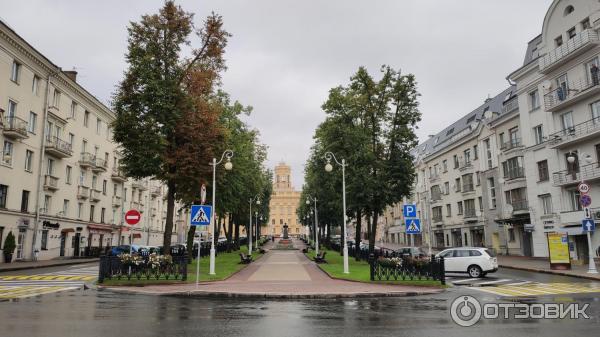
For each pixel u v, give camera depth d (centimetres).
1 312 978
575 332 779
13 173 3058
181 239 7288
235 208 3466
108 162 4756
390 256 2083
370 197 2814
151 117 2086
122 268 1666
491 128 4134
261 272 2289
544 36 3180
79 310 1020
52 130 3606
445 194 5300
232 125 3186
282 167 15250
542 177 3294
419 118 2972
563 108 3028
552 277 2078
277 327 827
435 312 1018
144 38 2178
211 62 2362
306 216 7200
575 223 2894
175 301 1209
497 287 1620
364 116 3036
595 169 2686
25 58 3156
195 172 2225
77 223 4028
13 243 2942
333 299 1280
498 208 4025
